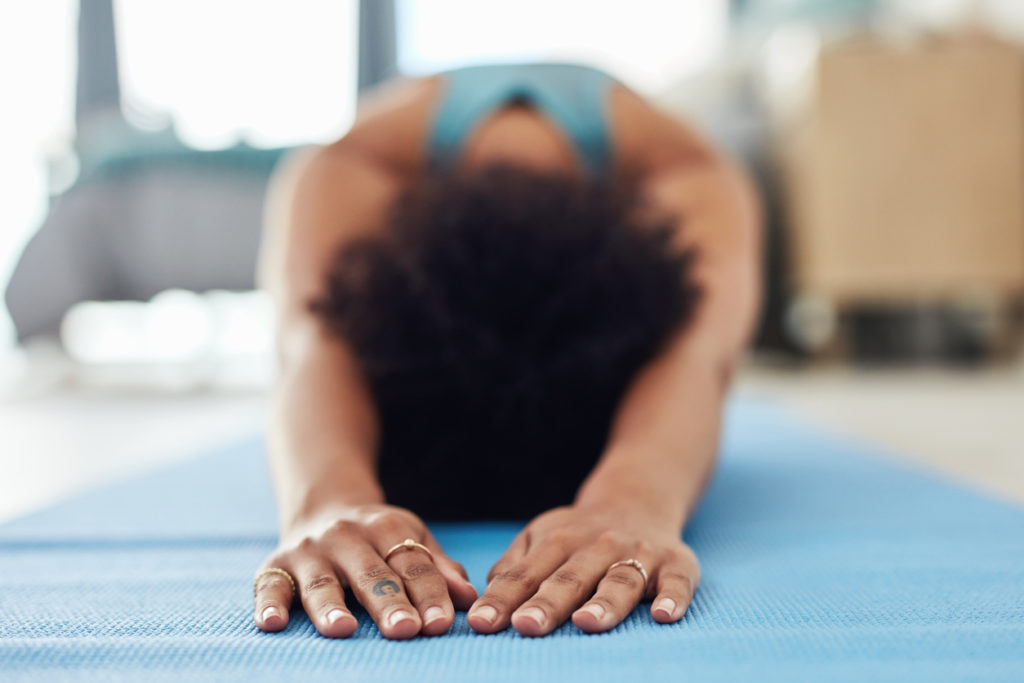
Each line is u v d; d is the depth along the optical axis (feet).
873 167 10.05
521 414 2.68
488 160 3.11
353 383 2.80
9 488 4.82
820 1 13.50
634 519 2.23
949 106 9.94
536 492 2.87
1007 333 11.02
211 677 1.66
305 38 18.54
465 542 2.78
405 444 2.81
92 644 1.86
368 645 1.81
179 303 15.42
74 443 6.47
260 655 1.77
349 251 2.95
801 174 10.50
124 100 18.10
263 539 3.05
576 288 2.63
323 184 3.67
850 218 10.11
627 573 2.00
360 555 2.02
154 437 6.68
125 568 2.67
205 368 13.29
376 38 18.26
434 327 2.62
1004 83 9.87
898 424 6.32
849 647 1.77
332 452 2.53
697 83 12.26
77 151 11.05
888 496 3.67
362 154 3.91
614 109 4.10
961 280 10.03
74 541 3.08
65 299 9.68
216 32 18.47
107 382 11.71
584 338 2.66
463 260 2.60
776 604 2.12
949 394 8.13
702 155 4.12
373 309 2.69
